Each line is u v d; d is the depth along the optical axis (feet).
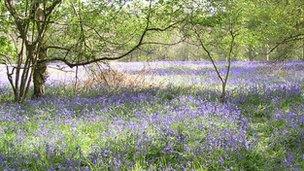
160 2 42.09
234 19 40.81
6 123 30.48
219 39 43.32
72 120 30.45
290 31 55.52
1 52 42.86
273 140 25.86
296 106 37.24
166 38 46.85
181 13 42.39
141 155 22.17
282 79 66.39
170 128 27.04
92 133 27.68
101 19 42.50
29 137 26.02
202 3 41.70
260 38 47.26
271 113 34.47
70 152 22.76
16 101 41.65
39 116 32.94
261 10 47.70
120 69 90.43
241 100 40.75
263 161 22.44
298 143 25.34
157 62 121.70
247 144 23.99
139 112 33.17
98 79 52.21
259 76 72.23
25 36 40.98
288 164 21.53
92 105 37.86
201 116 31.22
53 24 43.11
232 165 21.43
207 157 21.97
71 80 62.90
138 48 44.04
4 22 40.47
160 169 20.17
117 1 41.86
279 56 62.34
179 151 23.39
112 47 44.39
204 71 88.12
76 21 41.83
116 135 25.89
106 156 21.86
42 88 45.55
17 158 21.81
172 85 53.98
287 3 54.65
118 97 41.83
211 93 45.88
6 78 72.02
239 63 111.24
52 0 39.58
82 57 45.42
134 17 43.37
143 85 52.90
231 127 28.99
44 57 43.96
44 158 21.63
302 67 84.69
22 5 41.04
